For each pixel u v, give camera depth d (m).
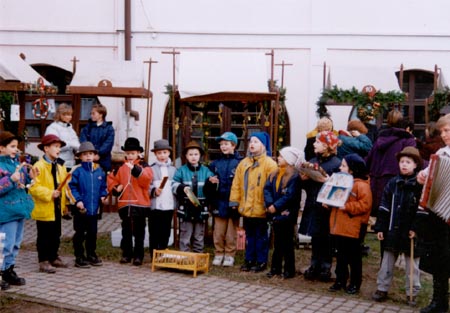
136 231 6.99
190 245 7.95
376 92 8.82
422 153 7.22
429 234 5.34
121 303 5.48
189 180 7.21
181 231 7.30
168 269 6.85
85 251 7.72
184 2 11.65
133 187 6.97
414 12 11.47
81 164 6.90
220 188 7.11
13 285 5.95
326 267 6.46
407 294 5.85
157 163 7.28
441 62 11.46
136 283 6.19
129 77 9.52
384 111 9.40
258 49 11.60
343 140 7.21
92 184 6.84
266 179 6.72
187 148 7.28
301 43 11.54
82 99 11.83
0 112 10.00
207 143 9.03
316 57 11.53
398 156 5.67
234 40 11.61
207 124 9.03
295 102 11.58
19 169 5.71
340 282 6.05
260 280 6.45
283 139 10.29
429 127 7.31
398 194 5.65
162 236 7.20
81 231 6.82
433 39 11.44
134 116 11.54
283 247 6.54
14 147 5.90
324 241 6.45
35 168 5.87
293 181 6.40
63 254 7.54
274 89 8.74
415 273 5.82
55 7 11.80
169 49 11.67
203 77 8.05
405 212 5.58
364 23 11.51
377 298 5.77
